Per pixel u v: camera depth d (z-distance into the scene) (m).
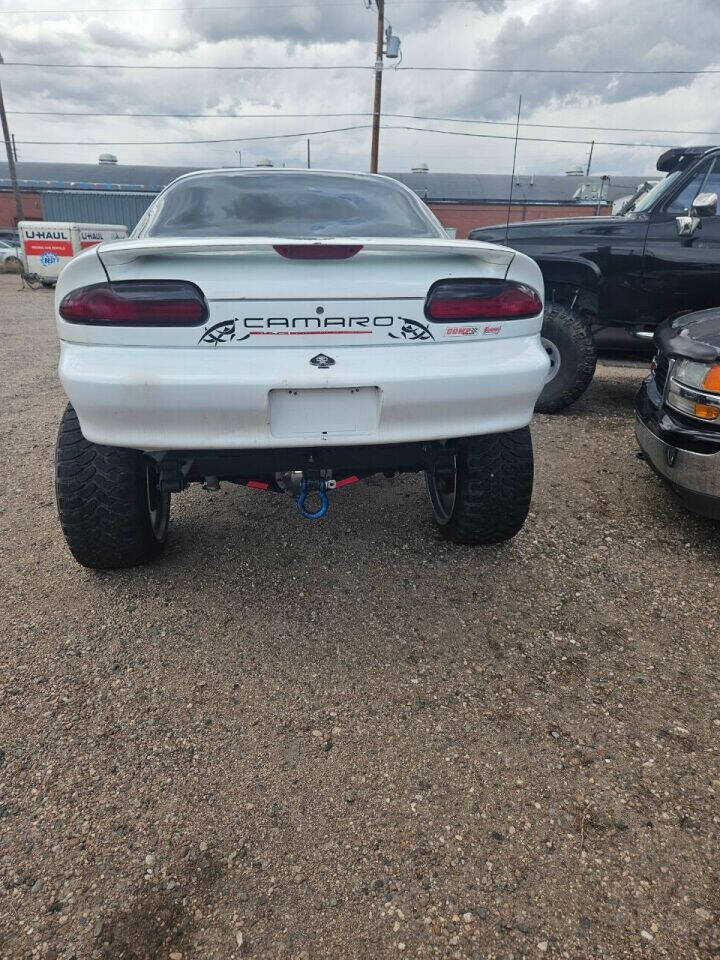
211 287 1.93
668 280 4.80
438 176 49.97
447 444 2.41
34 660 2.20
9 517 3.25
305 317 1.98
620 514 3.34
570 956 1.33
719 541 3.07
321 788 1.72
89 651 2.24
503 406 2.21
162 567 2.77
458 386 2.10
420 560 2.84
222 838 1.58
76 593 2.58
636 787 1.73
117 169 53.69
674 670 2.18
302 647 2.28
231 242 1.87
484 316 2.12
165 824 1.62
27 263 19.52
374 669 2.18
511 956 1.33
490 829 1.61
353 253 1.95
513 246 5.19
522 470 2.54
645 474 3.90
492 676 2.15
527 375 2.18
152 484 2.63
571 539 3.06
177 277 1.92
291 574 2.73
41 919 1.39
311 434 2.08
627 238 4.82
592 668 2.19
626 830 1.60
